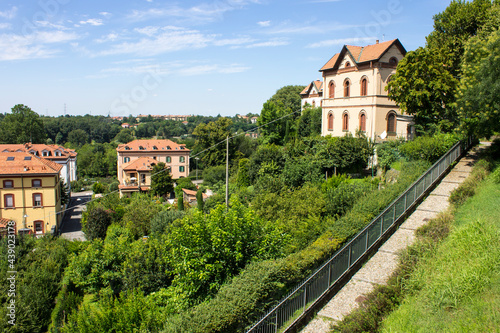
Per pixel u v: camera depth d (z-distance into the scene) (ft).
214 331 34.99
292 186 99.40
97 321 48.16
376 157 99.91
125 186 197.06
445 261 38.86
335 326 35.06
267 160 122.11
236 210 51.13
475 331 27.43
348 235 52.34
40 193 137.08
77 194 256.52
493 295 31.40
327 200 74.59
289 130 175.63
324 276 41.29
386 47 108.68
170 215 100.32
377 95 109.91
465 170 69.51
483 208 51.34
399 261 43.70
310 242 59.26
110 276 72.64
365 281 43.86
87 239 117.50
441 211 55.98
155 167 200.03
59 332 58.03
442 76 88.17
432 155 79.71
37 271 73.46
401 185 66.13
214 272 47.39
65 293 71.56
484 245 38.45
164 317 46.93
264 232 51.72
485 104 60.44
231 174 207.41
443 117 91.71
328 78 129.70
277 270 41.29
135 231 110.73
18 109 289.33
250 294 38.09
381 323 32.99
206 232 48.44
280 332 35.24
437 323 30.68
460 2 110.42
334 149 102.27
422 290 35.99
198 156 264.52
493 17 85.56
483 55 65.62
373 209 59.21
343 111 123.03
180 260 49.85
